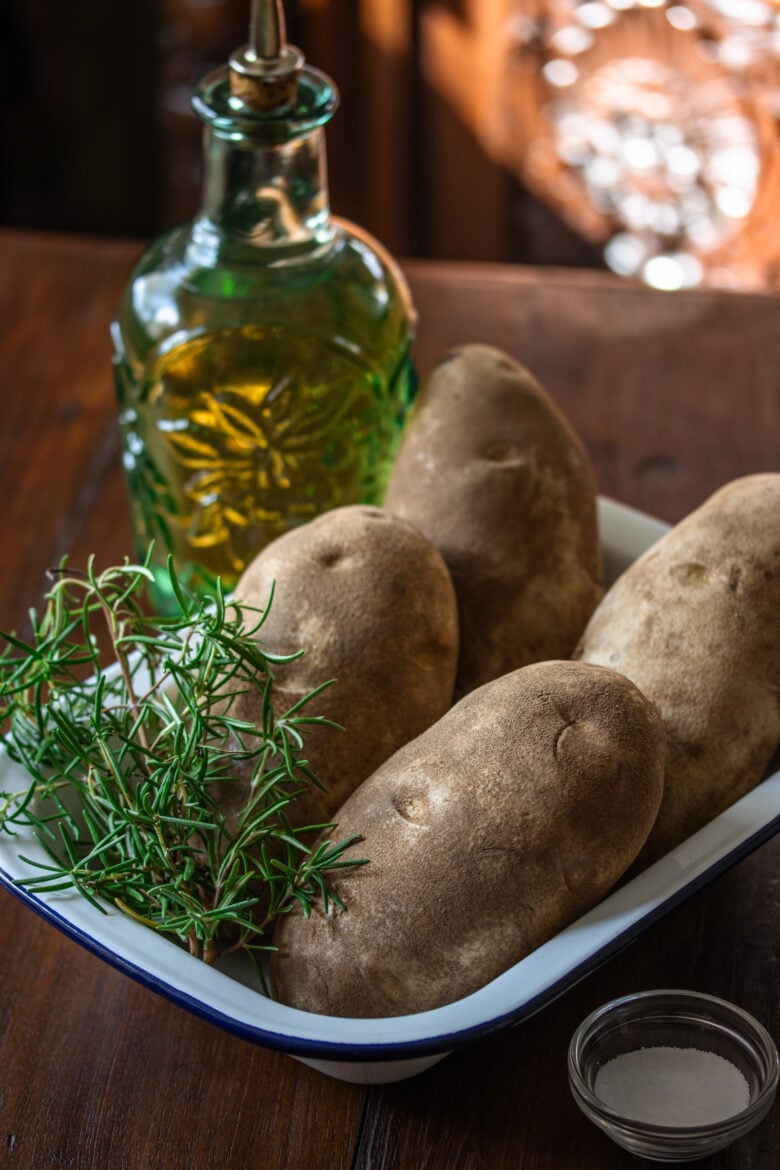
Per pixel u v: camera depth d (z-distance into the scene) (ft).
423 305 3.42
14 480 3.04
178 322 2.59
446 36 5.07
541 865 1.94
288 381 2.60
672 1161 1.99
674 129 4.47
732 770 2.15
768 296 3.43
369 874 1.98
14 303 3.48
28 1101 2.08
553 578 2.37
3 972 2.21
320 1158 2.02
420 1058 1.90
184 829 2.06
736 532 2.22
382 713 2.13
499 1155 2.02
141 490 2.74
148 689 2.25
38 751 2.12
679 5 4.27
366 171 5.45
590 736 1.98
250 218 2.53
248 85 2.42
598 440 3.08
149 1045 2.13
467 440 2.39
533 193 5.13
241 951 2.12
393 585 2.16
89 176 6.23
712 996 2.06
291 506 2.68
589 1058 2.03
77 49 5.92
